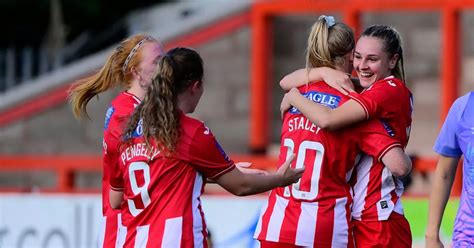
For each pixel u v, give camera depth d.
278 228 19.45
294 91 19.66
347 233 19.36
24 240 33.84
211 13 53.44
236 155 51.19
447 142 19.23
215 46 53.34
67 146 53.19
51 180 52.22
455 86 47.75
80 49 68.94
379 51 19.38
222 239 32.06
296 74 20.16
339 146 19.25
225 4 56.03
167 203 17.89
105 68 20.98
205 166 18.00
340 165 19.31
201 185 18.22
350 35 19.72
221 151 18.11
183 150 17.86
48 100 53.50
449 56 47.75
